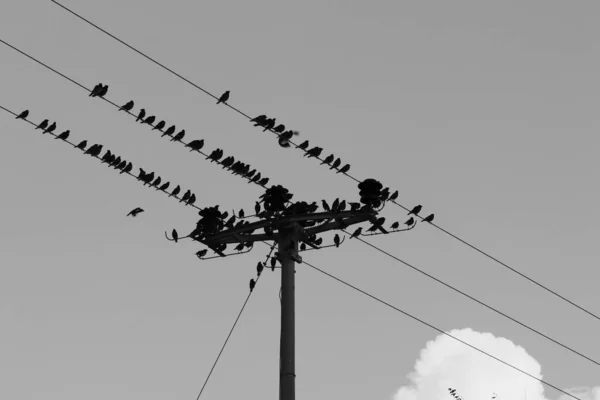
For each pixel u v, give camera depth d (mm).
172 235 27688
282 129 30922
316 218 25859
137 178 30547
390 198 28703
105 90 29734
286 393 23219
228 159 30547
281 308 24453
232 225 27047
